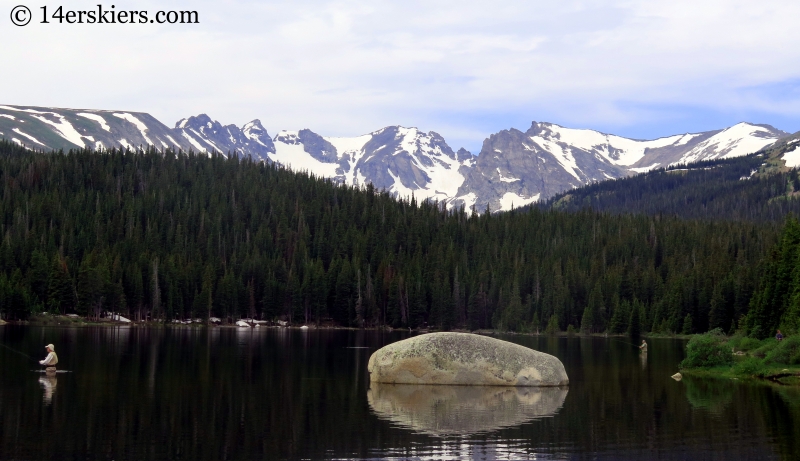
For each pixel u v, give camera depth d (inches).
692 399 1984.5
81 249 6195.9
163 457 1293.1
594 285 6471.5
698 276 5930.1
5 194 7047.2
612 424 1640.0
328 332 5585.6
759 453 1398.9
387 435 1498.5
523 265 6884.8
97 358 2780.5
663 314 5885.8
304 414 1697.8
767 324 3599.9
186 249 6727.4
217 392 1983.3
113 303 5639.8
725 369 2650.1
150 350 3228.3
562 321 6274.6
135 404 1761.8
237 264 6653.5
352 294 6432.1
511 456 1359.5
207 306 6028.5
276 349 3545.8
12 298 5088.6
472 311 6397.6
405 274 6614.2
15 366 2454.5
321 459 1310.3
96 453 1306.6
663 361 3206.2
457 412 1752.0
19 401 1765.5
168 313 5885.8
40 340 3607.3
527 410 1791.3
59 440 1387.8
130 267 5866.1
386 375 2196.1
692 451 1408.7
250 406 1784.0
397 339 4643.2
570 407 1840.6
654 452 1400.1
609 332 6013.8
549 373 2191.2
